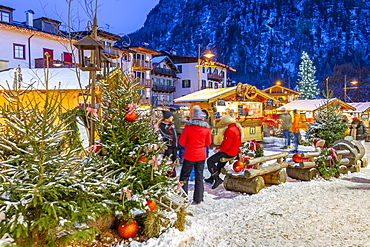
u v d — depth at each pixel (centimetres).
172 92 5244
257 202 572
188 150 564
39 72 1327
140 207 359
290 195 623
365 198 607
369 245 390
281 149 1364
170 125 671
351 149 883
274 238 412
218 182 657
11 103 317
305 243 396
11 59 2695
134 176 377
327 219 485
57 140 315
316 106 1981
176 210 392
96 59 466
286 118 1395
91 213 308
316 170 775
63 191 304
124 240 370
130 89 418
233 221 476
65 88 1073
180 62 5712
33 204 287
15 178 298
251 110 1605
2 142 313
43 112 303
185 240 384
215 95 1366
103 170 370
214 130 1312
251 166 673
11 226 268
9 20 3014
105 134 399
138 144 403
